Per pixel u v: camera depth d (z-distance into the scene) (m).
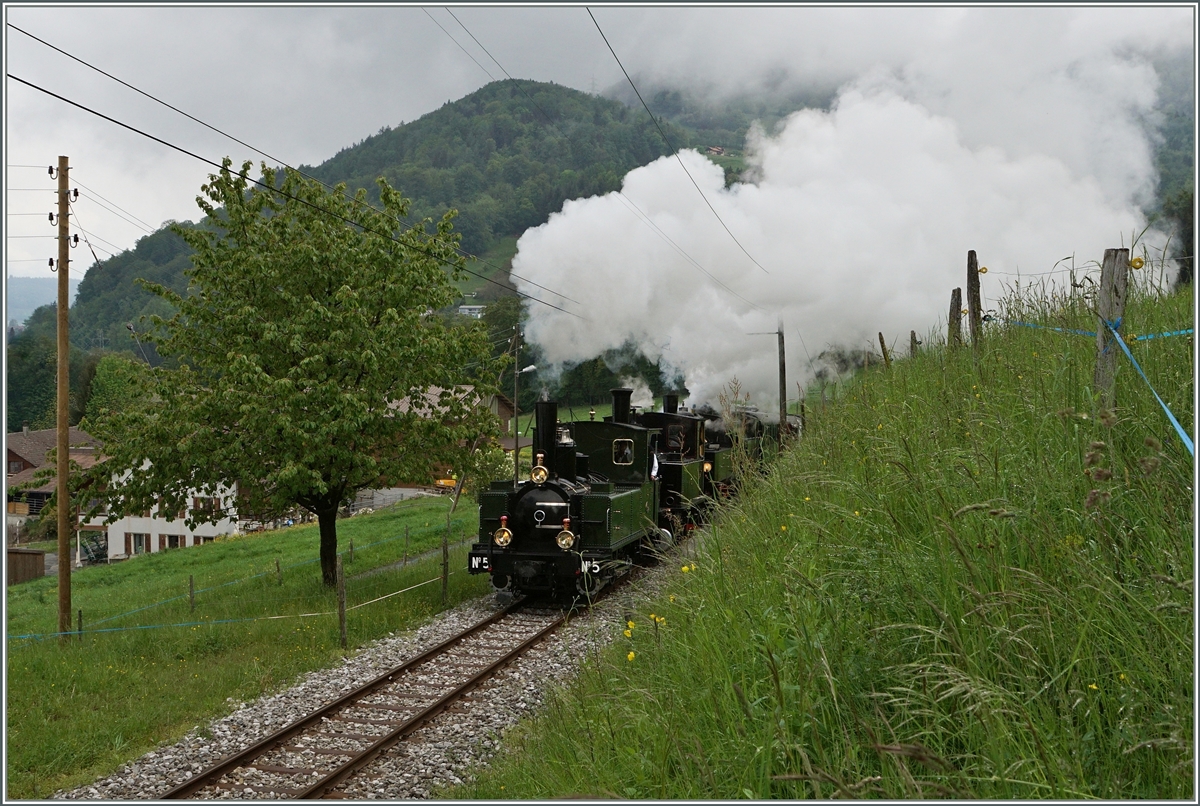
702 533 7.96
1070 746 3.27
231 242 15.48
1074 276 7.58
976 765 3.33
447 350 15.28
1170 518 4.02
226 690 9.02
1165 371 5.31
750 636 4.89
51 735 7.73
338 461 13.87
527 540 12.70
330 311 13.88
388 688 8.72
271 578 17.92
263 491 14.37
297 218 15.52
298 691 8.83
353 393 13.56
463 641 10.47
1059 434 5.09
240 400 13.59
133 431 13.77
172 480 13.88
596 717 5.53
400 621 11.77
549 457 13.02
